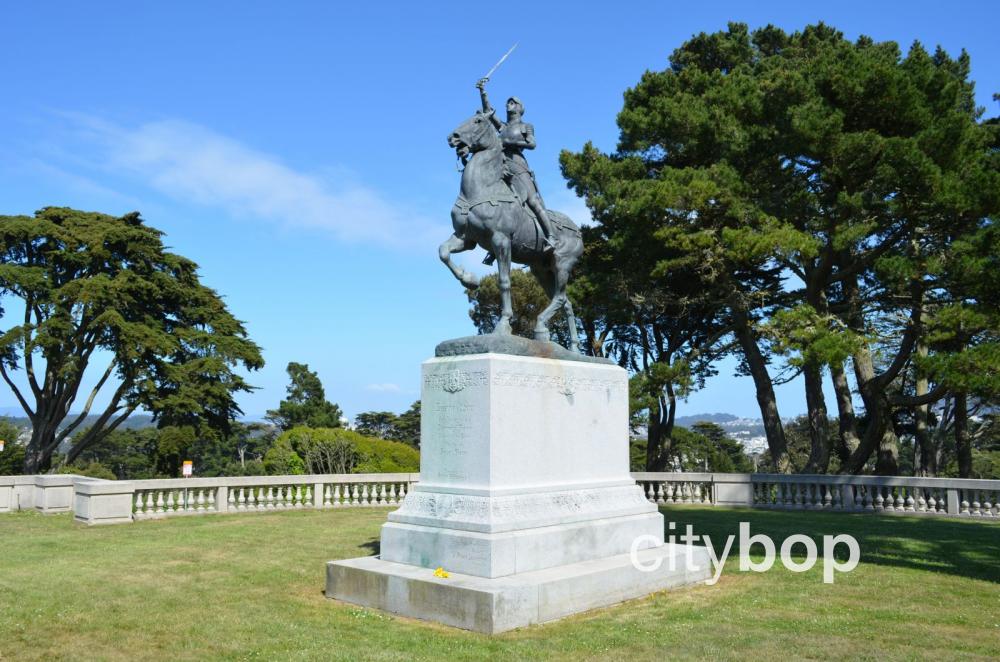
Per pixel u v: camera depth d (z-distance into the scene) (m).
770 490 22.42
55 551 13.48
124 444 71.31
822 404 29.30
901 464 60.69
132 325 40.38
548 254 11.49
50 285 40.81
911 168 22.59
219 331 46.53
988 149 26.80
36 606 9.08
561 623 8.41
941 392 25.42
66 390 41.72
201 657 7.19
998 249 18.80
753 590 10.30
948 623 8.59
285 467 30.92
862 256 26.48
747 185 26.03
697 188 24.83
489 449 9.26
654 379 27.48
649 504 11.35
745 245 24.30
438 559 9.27
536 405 9.94
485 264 11.59
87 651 7.35
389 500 23.16
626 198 27.45
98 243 41.38
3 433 55.62
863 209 24.89
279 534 15.88
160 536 15.53
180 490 20.06
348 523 18.02
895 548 14.07
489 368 9.41
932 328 24.11
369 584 9.18
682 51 35.34
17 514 20.00
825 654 7.30
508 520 9.12
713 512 20.98
